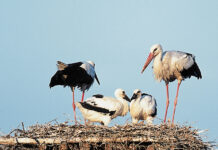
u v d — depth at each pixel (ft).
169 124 44.83
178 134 42.65
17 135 41.73
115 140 41.27
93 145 41.96
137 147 42.42
